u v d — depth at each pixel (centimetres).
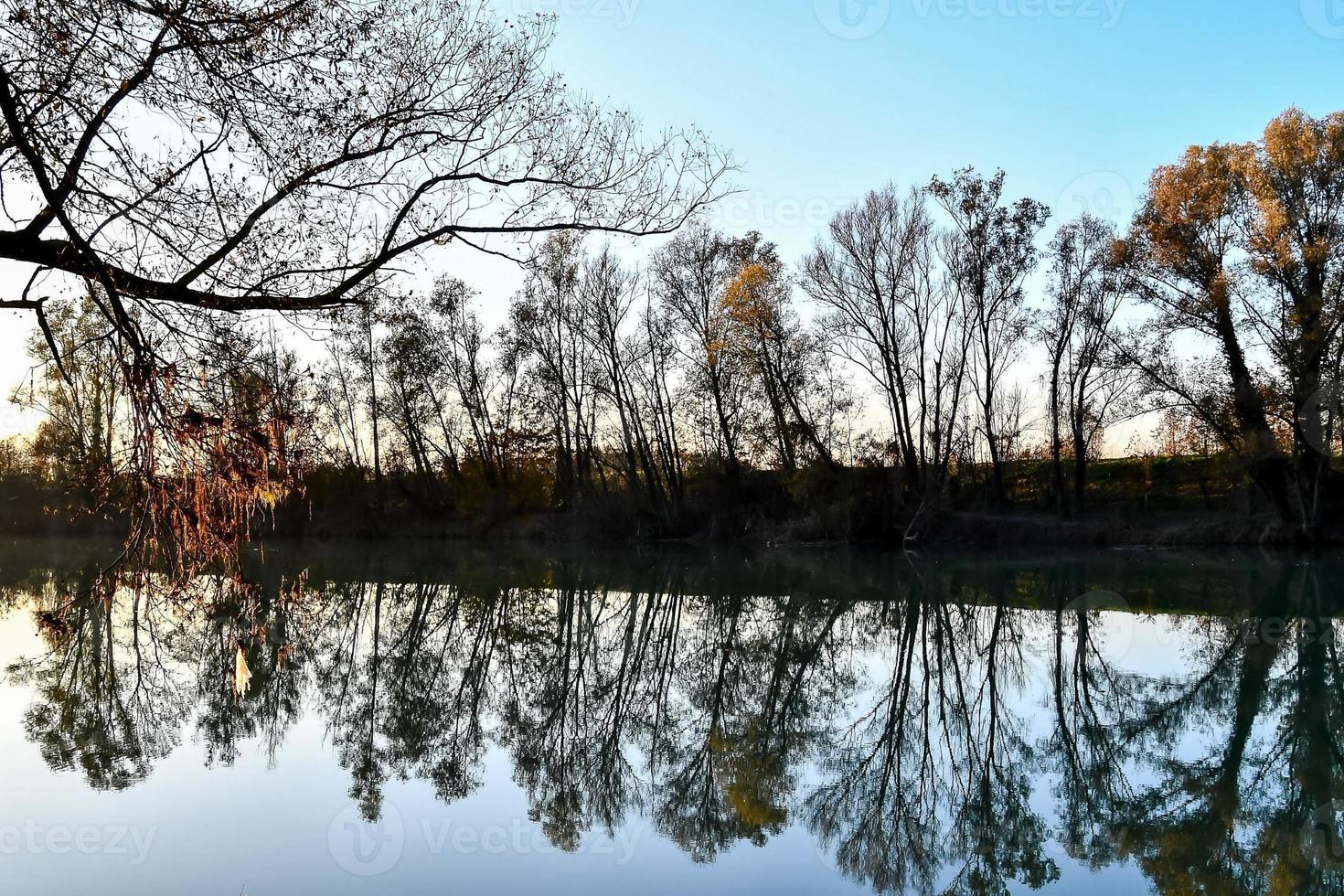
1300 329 2872
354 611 2119
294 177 606
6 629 1788
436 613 2117
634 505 4284
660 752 1045
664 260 4019
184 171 544
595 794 895
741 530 4006
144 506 475
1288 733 1105
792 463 3850
